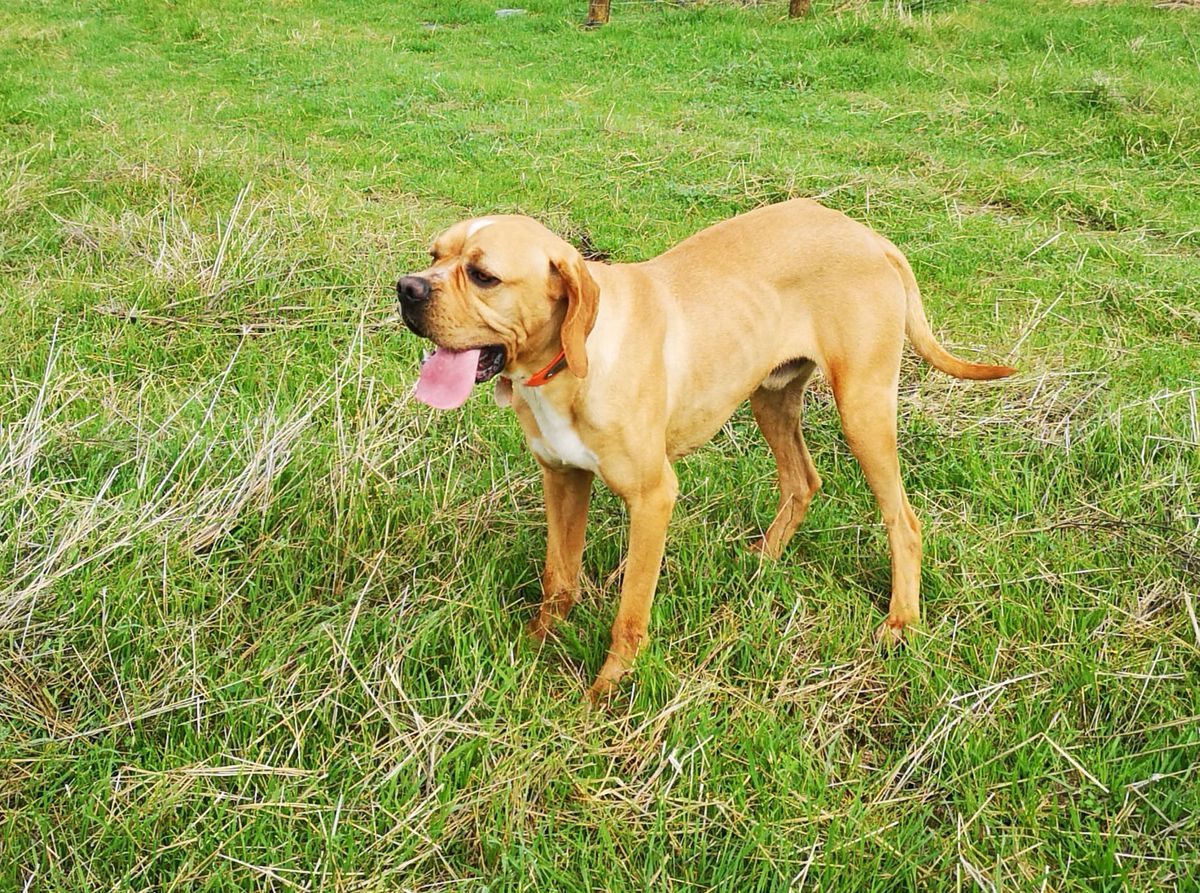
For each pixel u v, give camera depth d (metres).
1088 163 7.89
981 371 3.59
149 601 3.19
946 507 4.05
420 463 3.96
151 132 8.02
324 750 2.89
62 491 3.66
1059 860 2.64
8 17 13.16
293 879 2.58
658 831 2.67
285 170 7.24
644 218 6.59
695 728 2.97
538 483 4.01
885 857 2.66
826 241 3.45
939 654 3.28
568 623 3.43
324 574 3.48
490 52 11.81
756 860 2.62
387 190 7.17
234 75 10.70
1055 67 9.70
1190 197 7.18
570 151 7.89
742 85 10.05
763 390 3.79
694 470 4.19
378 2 14.37
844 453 4.38
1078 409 4.48
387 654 3.14
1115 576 3.59
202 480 3.72
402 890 2.52
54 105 9.02
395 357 4.81
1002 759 2.93
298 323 5.02
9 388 4.32
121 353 4.76
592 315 2.90
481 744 2.88
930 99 9.22
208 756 2.85
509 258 2.85
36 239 5.82
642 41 11.73
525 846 2.64
